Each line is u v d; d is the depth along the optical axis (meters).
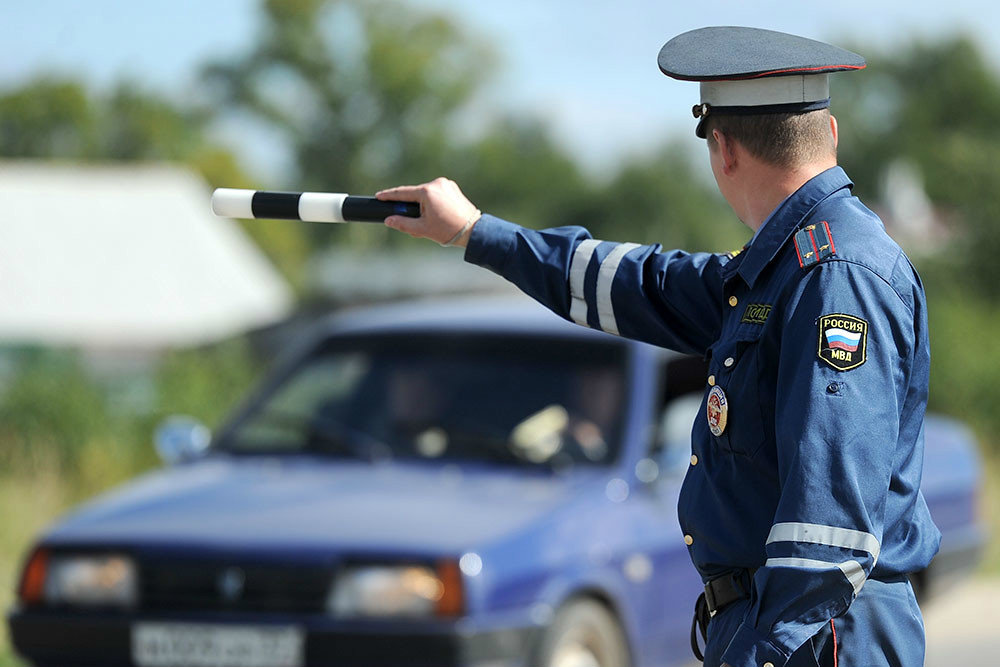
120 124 148.88
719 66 6.08
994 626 18.09
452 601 10.66
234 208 7.09
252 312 68.56
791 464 5.48
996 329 42.59
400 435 13.28
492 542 11.02
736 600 6.09
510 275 7.23
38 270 66.56
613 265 7.06
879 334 5.59
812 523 5.39
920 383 5.96
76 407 28.67
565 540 11.52
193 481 12.94
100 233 70.44
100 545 11.54
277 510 11.79
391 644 10.64
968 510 16.70
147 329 64.56
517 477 12.59
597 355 13.51
